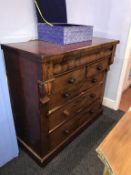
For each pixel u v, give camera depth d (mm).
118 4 1693
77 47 1162
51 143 1332
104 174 601
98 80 1628
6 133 1253
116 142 592
